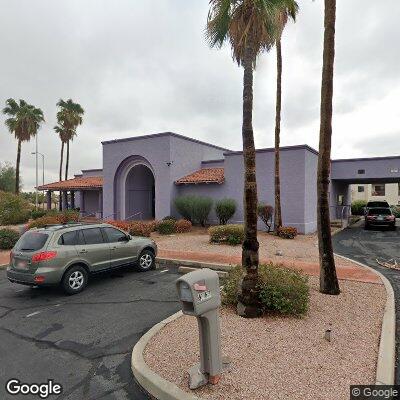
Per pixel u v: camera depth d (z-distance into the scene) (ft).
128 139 76.33
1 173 180.24
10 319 21.20
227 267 33.37
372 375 13.08
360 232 68.08
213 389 12.17
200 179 70.08
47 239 25.71
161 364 14.17
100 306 23.38
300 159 61.05
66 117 141.28
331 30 23.38
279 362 14.07
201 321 12.41
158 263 37.50
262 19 20.62
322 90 23.54
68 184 102.01
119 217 79.46
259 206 60.34
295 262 35.35
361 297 23.12
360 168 77.46
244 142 19.42
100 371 14.70
